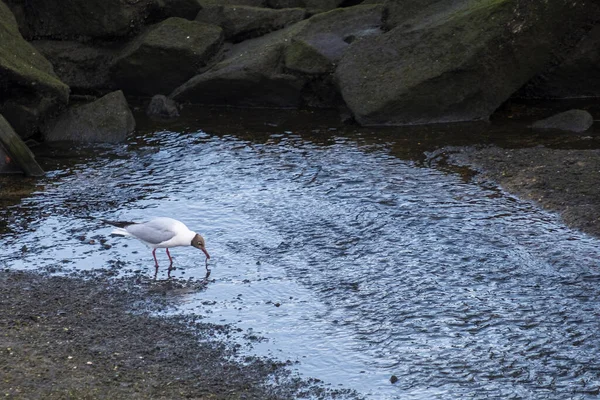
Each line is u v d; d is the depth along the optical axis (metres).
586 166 23.73
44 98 29.86
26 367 14.42
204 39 34.94
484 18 29.02
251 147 28.14
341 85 30.89
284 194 23.58
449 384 14.07
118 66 35.44
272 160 26.61
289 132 29.81
